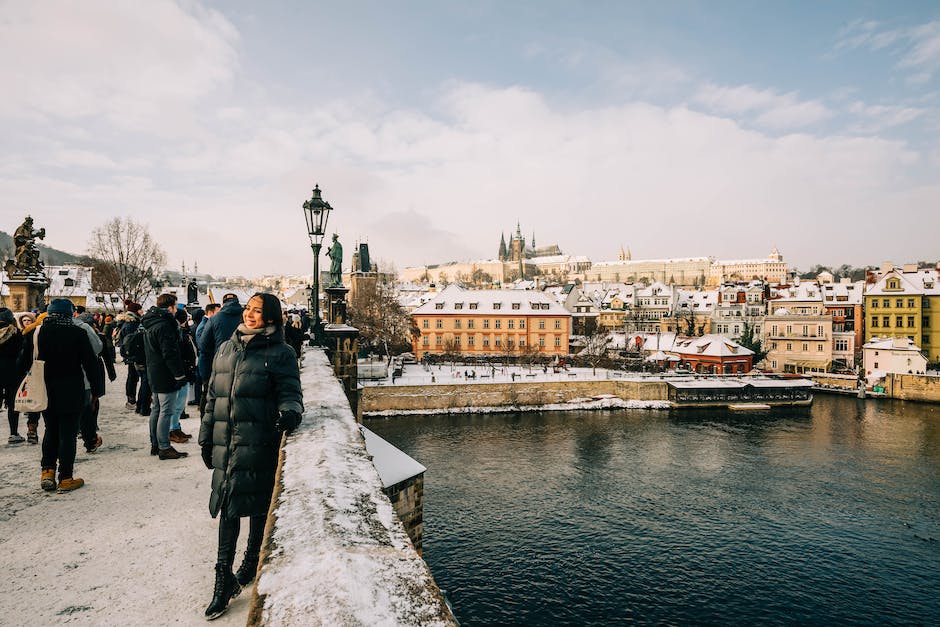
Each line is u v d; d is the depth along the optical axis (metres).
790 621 22.05
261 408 4.13
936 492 35.34
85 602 3.95
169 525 5.37
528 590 24.03
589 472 38.78
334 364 13.62
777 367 81.62
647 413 58.75
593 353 83.38
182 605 3.99
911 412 59.16
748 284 98.94
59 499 5.96
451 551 27.33
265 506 4.09
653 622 21.97
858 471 39.31
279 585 1.81
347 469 3.22
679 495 34.62
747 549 27.64
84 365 6.32
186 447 8.30
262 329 4.27
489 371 70.56
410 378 62.41
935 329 75.12
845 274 183.25
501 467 39.84
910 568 25.92
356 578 1.85
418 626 1.59
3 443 8.28
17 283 23.30
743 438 48.31
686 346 79.50
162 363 7.49
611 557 26.78
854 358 79.12
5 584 4.14
